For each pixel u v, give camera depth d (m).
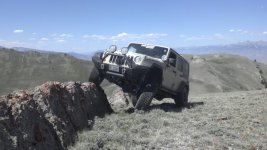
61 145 9.90
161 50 18.52
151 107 18.91
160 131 13.23
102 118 14.40
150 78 16.67
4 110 8.35
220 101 23.06
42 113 10.02
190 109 18.66
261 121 15.78
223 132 13.67
